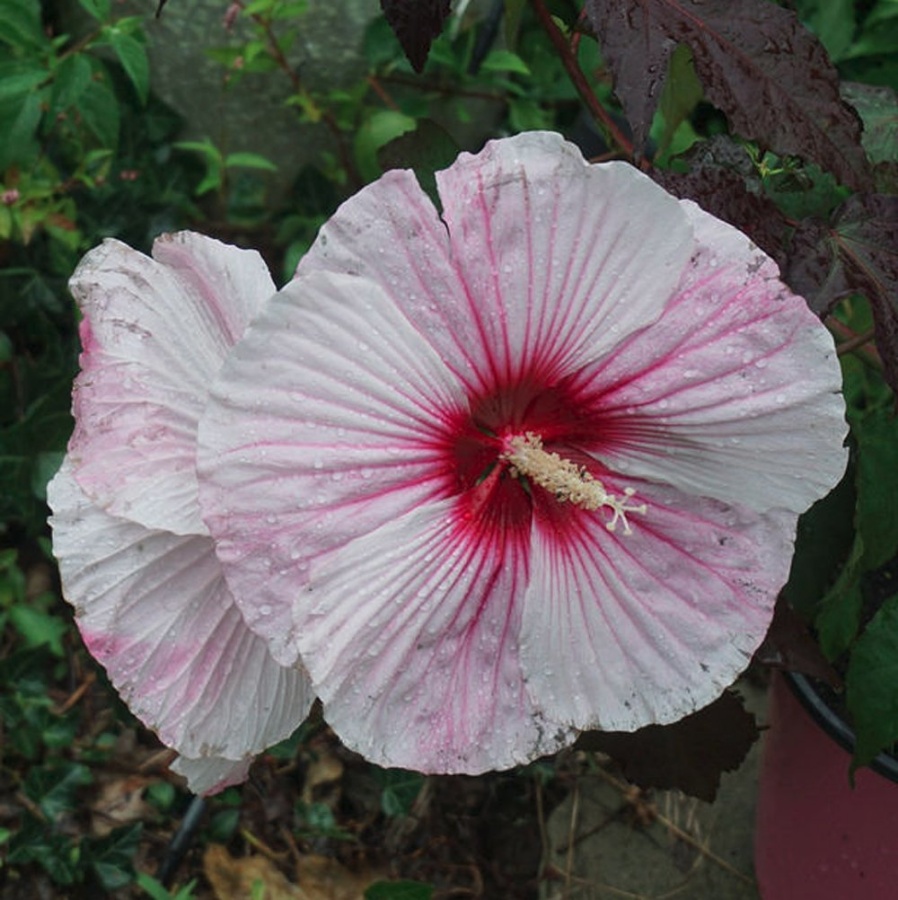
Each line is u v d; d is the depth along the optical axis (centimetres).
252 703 44
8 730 79
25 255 88
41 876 76
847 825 64
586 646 43
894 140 57
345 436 39
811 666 51
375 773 80
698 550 43
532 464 42
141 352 43
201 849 78
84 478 42
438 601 41
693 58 44
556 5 55
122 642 43
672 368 41
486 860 80
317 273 38
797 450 41
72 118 88
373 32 92
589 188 39
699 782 54
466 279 40
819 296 47
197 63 93
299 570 39
